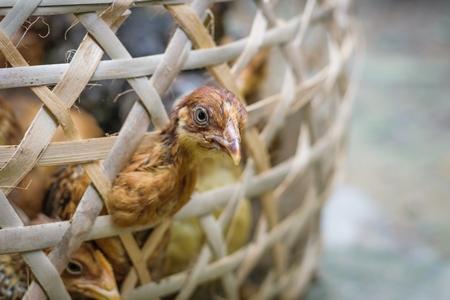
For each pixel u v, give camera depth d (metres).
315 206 0.68
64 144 0.46
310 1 0.61
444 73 1.56
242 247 0.68
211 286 0.68
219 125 0.47
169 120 0.49
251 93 0.70
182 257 0.62
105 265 0.51
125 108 0.53
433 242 0.92
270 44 0.55
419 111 1.38
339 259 0.87
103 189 0.47
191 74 0.58
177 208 0.50
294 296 0.72
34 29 0.53
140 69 0.47
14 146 0.45
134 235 0.51
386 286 0.80
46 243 0.46
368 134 1.29
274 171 0.59
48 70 0.44
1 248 0.45
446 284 0.80
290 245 0.68
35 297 0.47
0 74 0.43
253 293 0.74
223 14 0.66
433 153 1.22
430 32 1.82
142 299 0.53
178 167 0.48
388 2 2.05
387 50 1.70
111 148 0.47
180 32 0.49
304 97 0.60
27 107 0.58
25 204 0.54
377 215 1.00
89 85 0.48
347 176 1.13
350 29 0.70
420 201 1.05
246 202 0.67
